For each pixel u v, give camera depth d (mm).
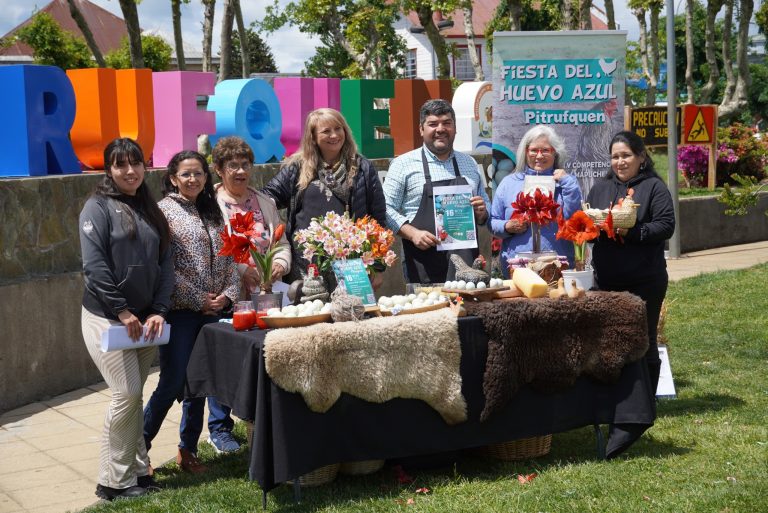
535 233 5332
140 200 4664
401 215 5793
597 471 4730
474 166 5941
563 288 4855
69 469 5254
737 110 22891
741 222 16047
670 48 13094
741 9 22422
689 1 23984
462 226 5695
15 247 6578
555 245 5758
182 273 4977
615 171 5531
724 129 18875
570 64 7301
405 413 4539
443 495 4465
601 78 7344
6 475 5168
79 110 7453
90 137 7457
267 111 8773
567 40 7277
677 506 4137
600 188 5605
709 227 15469
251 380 4277
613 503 4215
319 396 4262
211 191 5156
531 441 5043
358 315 4465
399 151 10305
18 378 6535
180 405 6523
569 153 7379
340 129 5453
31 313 6629
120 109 7754
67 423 6152
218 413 5438
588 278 5102
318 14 19297
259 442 4230
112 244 4523
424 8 18625
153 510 4402
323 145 5445
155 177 7602
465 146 11570
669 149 13703
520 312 4645
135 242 4555
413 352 4480
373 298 4723
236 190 5391
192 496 4578
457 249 5707
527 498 4316
